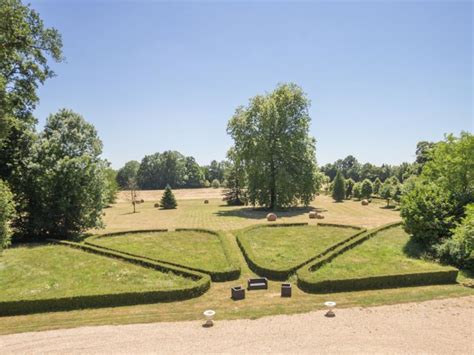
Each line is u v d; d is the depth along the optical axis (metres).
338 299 13.64
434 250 19.12
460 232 17.34
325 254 19.45
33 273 17.17
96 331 10.86
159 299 13.87
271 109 42.75
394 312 11.98
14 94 21.47
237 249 22.25
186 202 70.19
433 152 27.17
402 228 23.47
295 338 10.02
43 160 26.00
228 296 14.47
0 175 25.50
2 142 23.05
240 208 49.81
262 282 15.70
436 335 10.10
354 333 10.30
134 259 18.95
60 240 25.56
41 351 9.59
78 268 17.97
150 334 10.52
